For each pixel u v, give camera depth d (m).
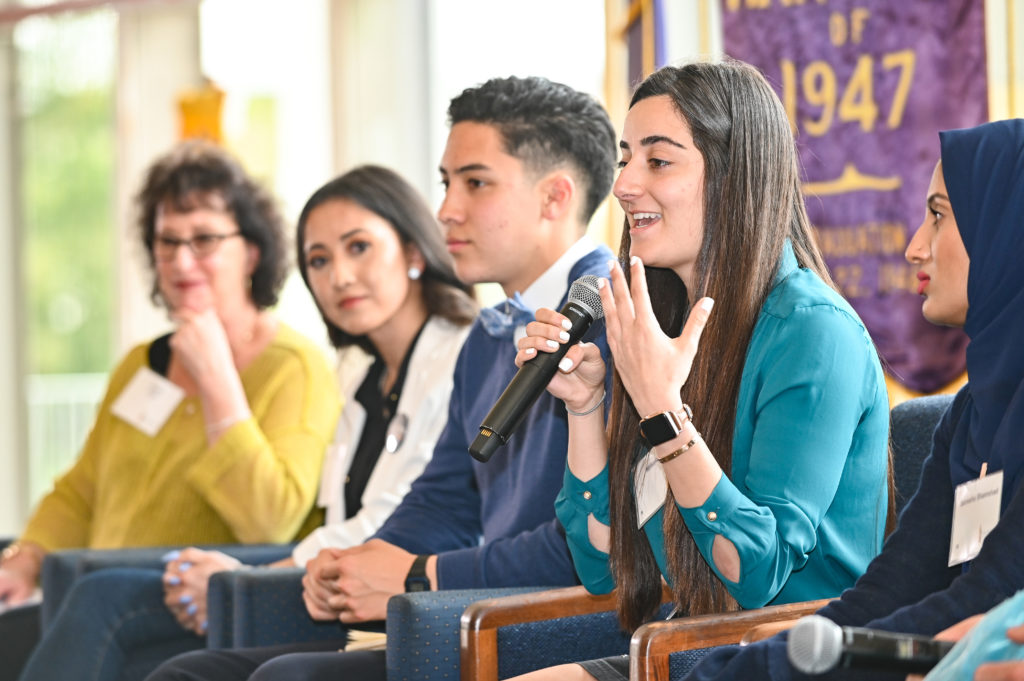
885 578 4.00
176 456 8.09
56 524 8.55
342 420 7.40
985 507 3.76
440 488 6.33
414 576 5.46
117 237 13.81
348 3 12.05
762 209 4.44
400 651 4.80
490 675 4.73
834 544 4.35
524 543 5.33
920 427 5.21
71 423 14.34
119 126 13.61
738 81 4.50
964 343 7.50
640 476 4.59
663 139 4.47
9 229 14.75
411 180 11.77
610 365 5.21
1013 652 2.97
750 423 4.37
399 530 6.23
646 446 4.62
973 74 7.56
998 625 3.02
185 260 8.29
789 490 4.13
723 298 4.41
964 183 3.97
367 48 11.98
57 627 6.77
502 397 4.35
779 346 4.31
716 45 8.41
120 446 8.29
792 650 2.76
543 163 5.93
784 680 3.54
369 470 7.18
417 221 7.11
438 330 7.07
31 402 14.55
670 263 4.54
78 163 14.17
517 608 4.80
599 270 5.75
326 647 5.75
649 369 4.07
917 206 7.69
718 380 4.37
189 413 8.17
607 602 5.00
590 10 10.57
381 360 7.36
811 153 7.98
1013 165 3.89
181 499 8.04
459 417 6.34
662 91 4.53
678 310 4.76
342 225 7.04
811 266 4.63
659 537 4.59
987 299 3.91
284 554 7.23
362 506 7.18
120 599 6.84
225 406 7.69
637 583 4.69
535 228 5.95
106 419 8.62
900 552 4.05
